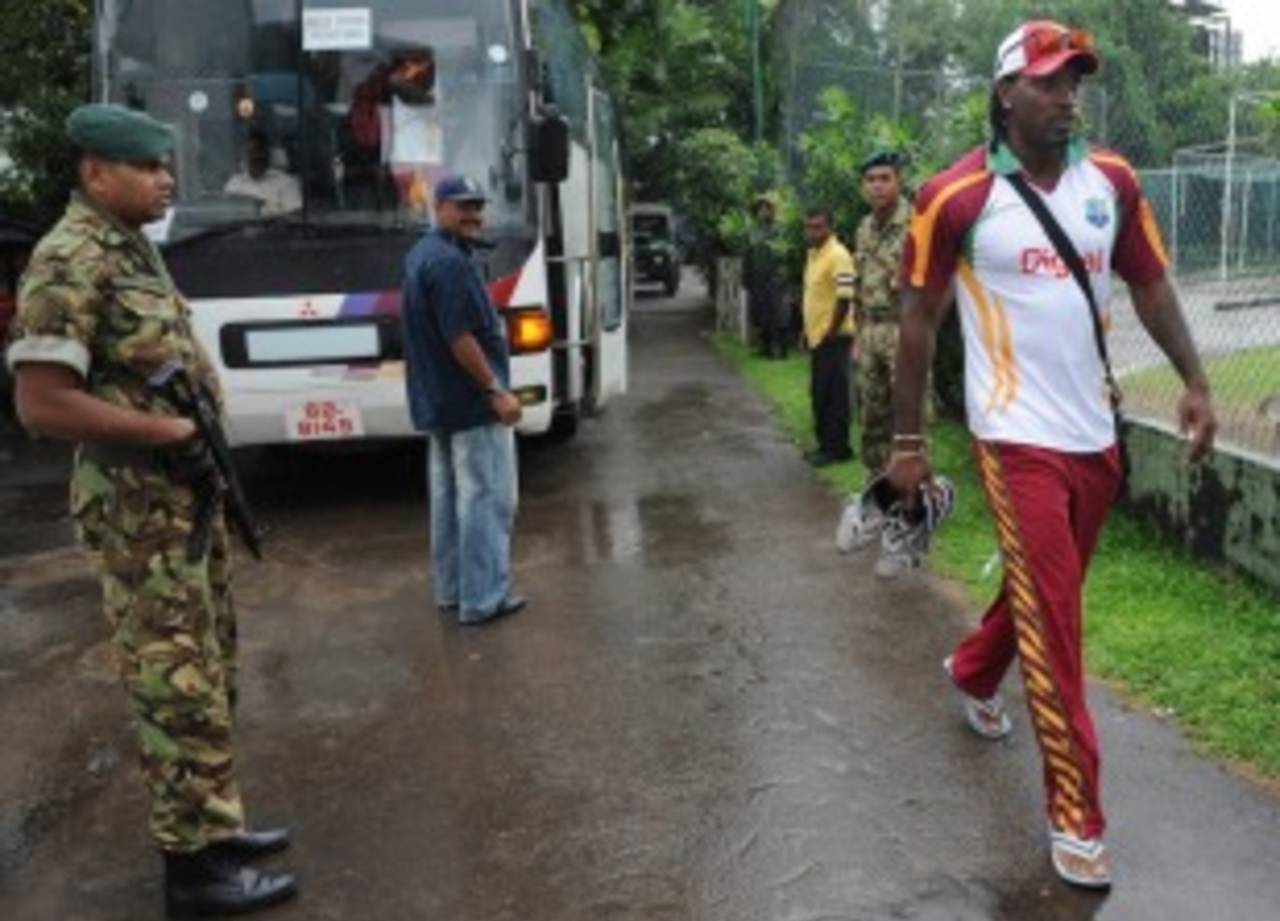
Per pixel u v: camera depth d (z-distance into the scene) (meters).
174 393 3.21
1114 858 3.44
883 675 4.84
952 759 4.10
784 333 15.23
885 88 11.77
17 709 4.97
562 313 8.11
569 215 8.24
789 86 15.21
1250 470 5.29
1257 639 4.79
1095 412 3.43
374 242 7.39
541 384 7.55
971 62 12.90
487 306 5.42
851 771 4.05
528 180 7.48
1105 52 12.30
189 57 7.48
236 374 7.37
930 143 9.65
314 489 8.74
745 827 3.72
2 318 13.49
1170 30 13.20
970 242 3.39
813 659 5.05
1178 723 4.23
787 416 10.93
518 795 4.01
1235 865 3.38
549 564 6.60
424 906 3.40
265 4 7.44
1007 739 4.23
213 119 7.45
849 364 8.63
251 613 6.03
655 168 23.19
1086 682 4.57
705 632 5.43
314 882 3.54
